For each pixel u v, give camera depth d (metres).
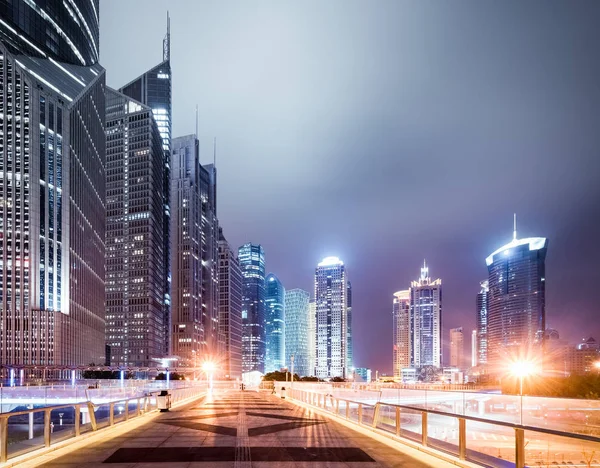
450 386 101.06
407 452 19.53
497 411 40.91
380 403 25.75
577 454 12.77
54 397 81.94
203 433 25.47
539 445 13.77
